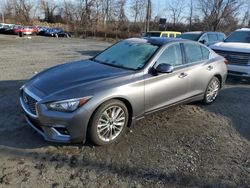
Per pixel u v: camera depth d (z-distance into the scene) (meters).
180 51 5.37
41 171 3.53
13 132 4.48
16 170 3.52
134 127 4.90
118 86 4.14
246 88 8.32
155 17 49.09
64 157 3.86
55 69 4.77
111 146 4.21
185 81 5.32
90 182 3.38
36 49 18.89
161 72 4.62
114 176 3.52
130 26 53.28
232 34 10.60
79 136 3.87
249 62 8.60
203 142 4.53
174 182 3.47
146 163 3.83
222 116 5.73
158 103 4.83
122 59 4.99
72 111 3.75
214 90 6.45
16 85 7.38
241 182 3.54
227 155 4.16
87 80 4.14
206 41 13.20
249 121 5.56
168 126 5.05
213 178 3.58
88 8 63.44
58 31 46.56
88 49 20.45
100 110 3.96
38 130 4.02
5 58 13.27
